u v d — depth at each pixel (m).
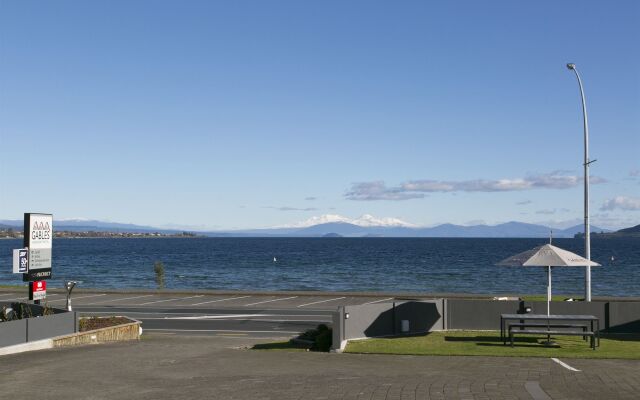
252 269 87.62
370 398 9.34
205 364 12.81
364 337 17.19
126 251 161.62
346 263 102.19
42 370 12.08
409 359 13.50
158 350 15.32
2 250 166.00
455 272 80.44
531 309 18.62
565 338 17.03
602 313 18.45
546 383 10.45
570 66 22.61
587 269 21.22
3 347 15.65
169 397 9.50
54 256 130.75
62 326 17.78
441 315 18.81
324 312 29.34
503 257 121.31
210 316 27.83
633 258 118.69
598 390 9.87
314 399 9.29
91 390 10.09
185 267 92.44
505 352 14.59
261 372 11.77
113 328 19.64
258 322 25.78
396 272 80.75
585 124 22.34
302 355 14.21
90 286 60.72
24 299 34.56
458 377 11.06
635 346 15.76
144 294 38.91
